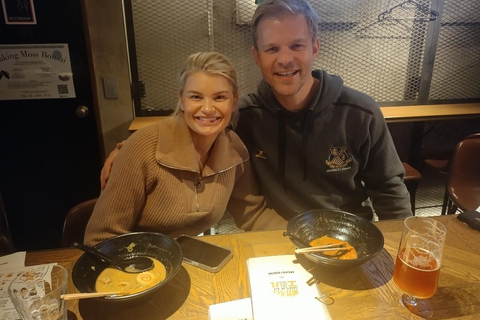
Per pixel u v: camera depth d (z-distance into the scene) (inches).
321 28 107.2
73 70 97.9
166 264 40.1
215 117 48.9
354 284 39.4
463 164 84.4
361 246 44.2
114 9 95.0
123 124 104.6
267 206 69.1
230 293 38.2
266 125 65.7
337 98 62.9
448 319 34.8
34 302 31.3
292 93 59.3
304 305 35.8
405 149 122.6
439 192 126.3
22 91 97.4
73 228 56.8
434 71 117.6
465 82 119.5
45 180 105.5
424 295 34.2
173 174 52.0
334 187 66.7
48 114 100.4
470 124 122.6
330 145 63.9
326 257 38.0
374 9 106.8
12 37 93.4
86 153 105.0
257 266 41.4
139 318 34.9
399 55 112.1
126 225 50.9
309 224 47.2
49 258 44.0
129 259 40.9
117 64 99.3
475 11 112.0
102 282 37.2
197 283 39.6
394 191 67.7
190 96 48.4
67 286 37.3
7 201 105.2
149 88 106.3
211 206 54.8
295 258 43.2
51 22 93.7
